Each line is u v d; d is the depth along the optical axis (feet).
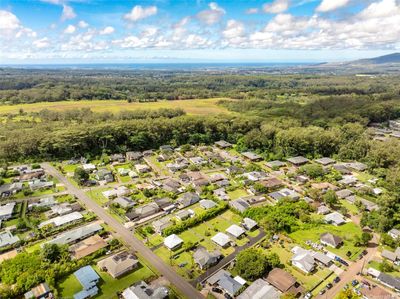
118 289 208.74
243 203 332.19
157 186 384.27
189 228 290.76
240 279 217.77
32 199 339.57
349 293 201.67
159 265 235.81
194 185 387.75
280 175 435.94
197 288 211.20
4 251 248.32
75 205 321.73
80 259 236.02
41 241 263.08
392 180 373.20
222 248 260.01
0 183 367.66
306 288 212.43
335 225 302.04
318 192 352.90
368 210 329.72
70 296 201.16
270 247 262.26
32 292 199.11
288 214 309.63
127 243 264.11
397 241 263.08
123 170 428.56
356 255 253.03
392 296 205.87
